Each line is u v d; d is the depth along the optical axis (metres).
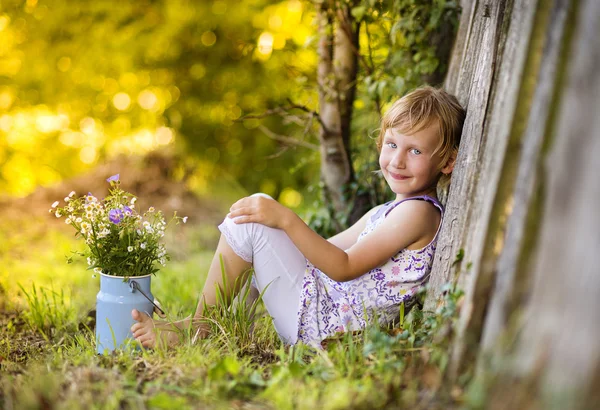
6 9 7.18
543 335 1.28
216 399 1.66
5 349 2.43
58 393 1.71
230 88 7.95
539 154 1.44
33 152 8.34
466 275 1.77
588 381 1.15
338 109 3.54
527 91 1.58
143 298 2.29
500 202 1.61
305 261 2.33
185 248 4.61
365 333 2.05
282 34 6.45
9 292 3.33
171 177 5.54
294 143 4.00
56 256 4.20
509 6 1.95
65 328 2.81
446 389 1.56
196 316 2.33
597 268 1.17
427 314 2.03
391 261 2.29
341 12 3.41
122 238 2.27
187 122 8.35
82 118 8.12
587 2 1.34
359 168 3.64
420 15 3.02
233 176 8.47
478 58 2.18
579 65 1.33
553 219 1.34
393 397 1.57
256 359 2.13
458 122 2.29
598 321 1.15
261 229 2.26
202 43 7.91
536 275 1.37
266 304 2.34
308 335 2.27
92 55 7.49
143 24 7.51
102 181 5.36
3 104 7.81
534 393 1.26
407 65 3.17
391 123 2.30
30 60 7.49
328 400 1.57
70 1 7.24
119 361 1.97
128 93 8.00
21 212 5.06
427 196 2.31
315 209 3.95
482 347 1.53
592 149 1.24
